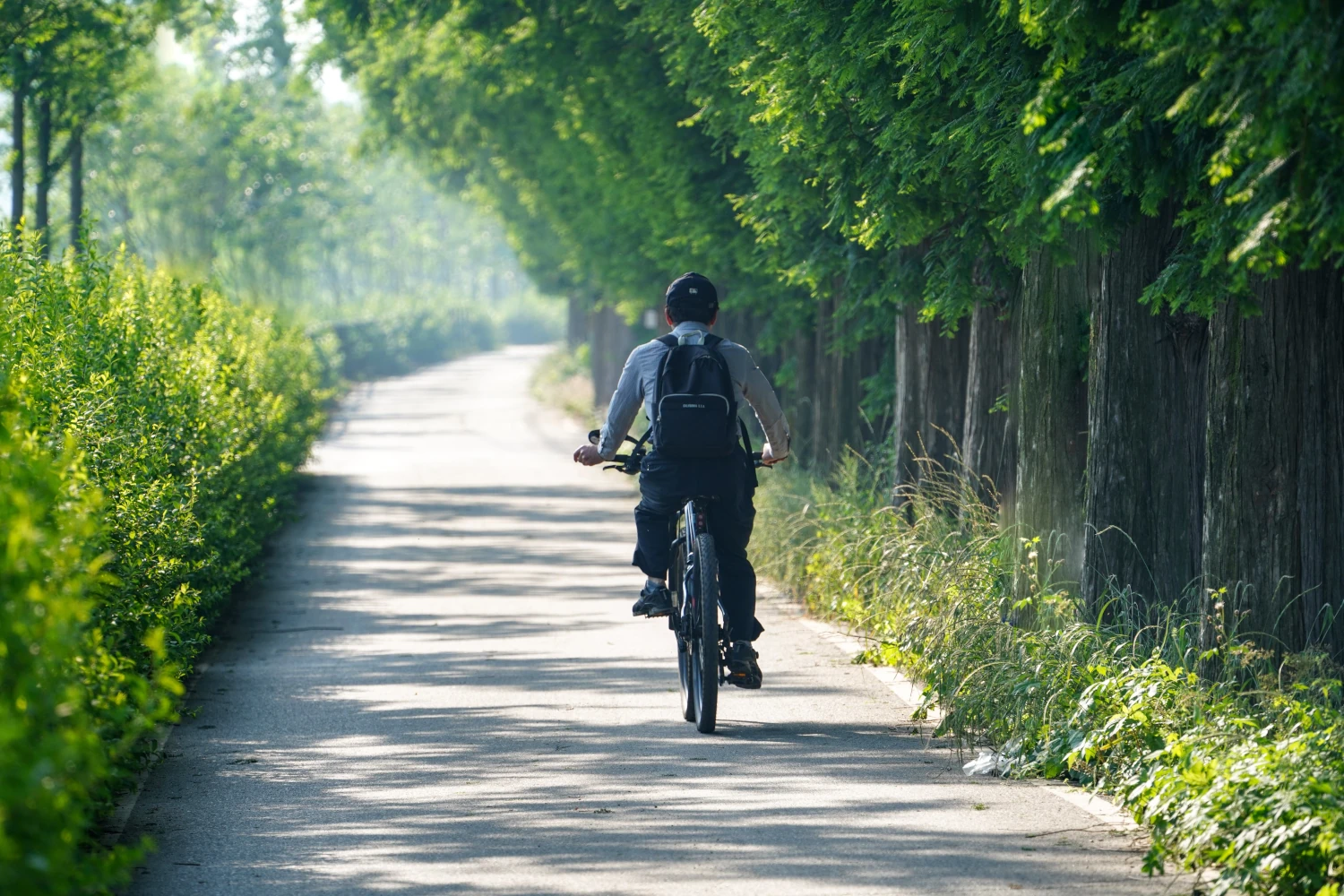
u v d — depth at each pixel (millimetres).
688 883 21797
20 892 13000
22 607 14195
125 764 27578
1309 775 21594
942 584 38188
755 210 53438
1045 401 38031
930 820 25172
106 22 77188
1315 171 19297
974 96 30828
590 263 129125
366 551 72000
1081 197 22484
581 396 194625
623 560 69000
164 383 45812
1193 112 21078
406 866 22984
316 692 39188
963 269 38000
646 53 72438
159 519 33875
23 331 34531
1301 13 17734
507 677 40781
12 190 79438
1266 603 28781
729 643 32844
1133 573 34562
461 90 131750
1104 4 22578
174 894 21781
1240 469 28922
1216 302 27422
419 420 167500
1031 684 29875
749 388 33000
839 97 36125
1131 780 25703
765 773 28844
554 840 24219
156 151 174000
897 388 56844
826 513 56938
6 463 16766
